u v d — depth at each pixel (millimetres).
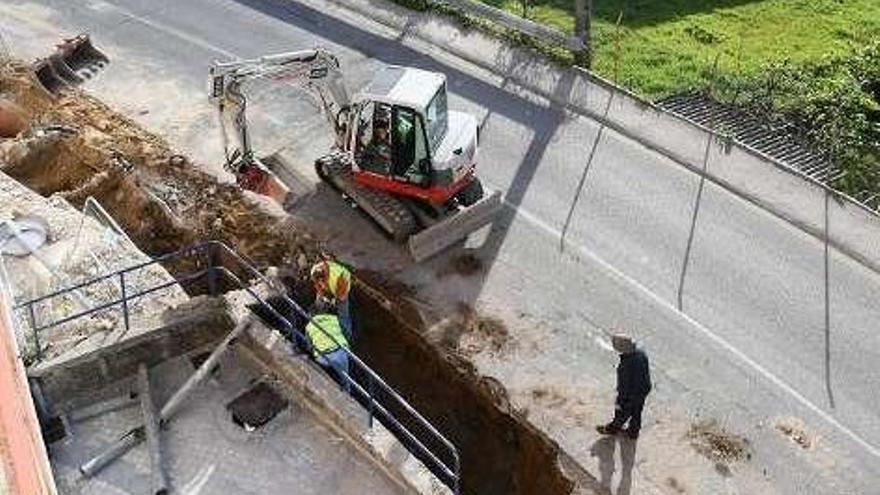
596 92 23000
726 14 28578
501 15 24812
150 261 15578
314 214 19344
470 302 17609
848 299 17766
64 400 13859
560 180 20391
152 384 14156
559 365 16469
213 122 21688
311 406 13812
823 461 15008
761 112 23047
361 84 23109
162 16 25391
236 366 14359
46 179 20016
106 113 21812
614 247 18781
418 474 12727
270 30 25016
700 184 20391
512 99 22844
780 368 16453
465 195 18859
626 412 14852
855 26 28281
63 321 13938
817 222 19453
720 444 15227
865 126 22953
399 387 16969
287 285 17516
